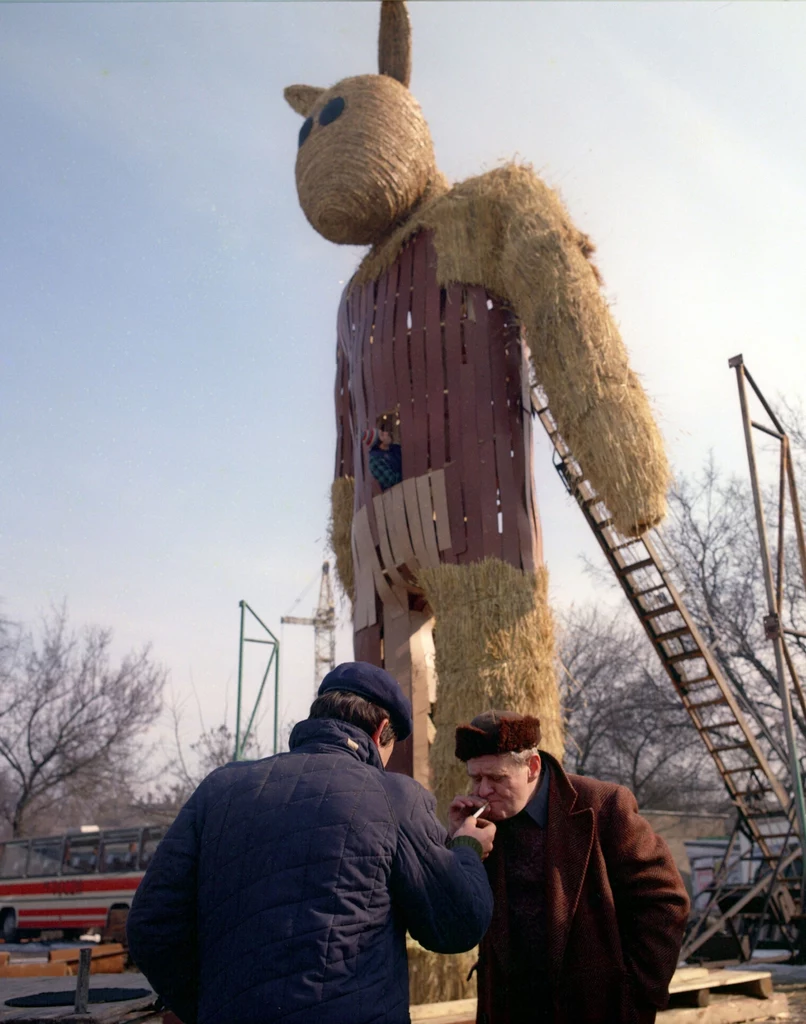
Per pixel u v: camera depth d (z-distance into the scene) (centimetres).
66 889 1515
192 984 180
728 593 1641
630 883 219
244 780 181
